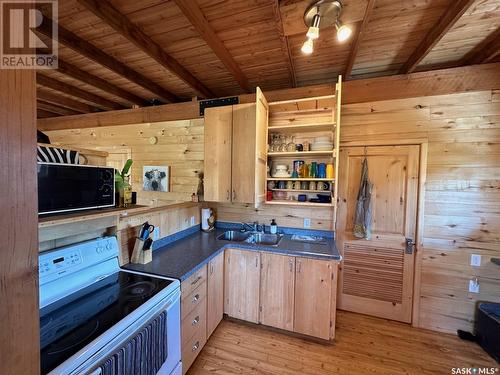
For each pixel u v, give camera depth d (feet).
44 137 4.59
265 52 6.84
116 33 5.92
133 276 5.08
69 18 5.37
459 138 7.12
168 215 7.42
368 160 8.04
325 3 4.70
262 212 9.12
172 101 10.14
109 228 5.49
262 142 7.59
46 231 3.98
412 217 7.68
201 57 7.12
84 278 4.52
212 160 8.01
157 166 10.20
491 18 5.19
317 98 7.29
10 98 1.49
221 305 7.41
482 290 7.07
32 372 1.64
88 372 2.93
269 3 4.99
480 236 7.05
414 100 7.47
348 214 8.33
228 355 6.29
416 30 5.83
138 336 3.67
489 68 6.84
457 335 7.22
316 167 7.84
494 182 6.88
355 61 7.34
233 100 8.88
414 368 5.99
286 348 6.58
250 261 7.30
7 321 1.50
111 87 9.05
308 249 7.06
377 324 7.75
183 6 4.79
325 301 6.62
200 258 6.17
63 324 3.42
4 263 1.47
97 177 4.61
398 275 7.88
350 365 6.05
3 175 1.45
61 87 8.79
